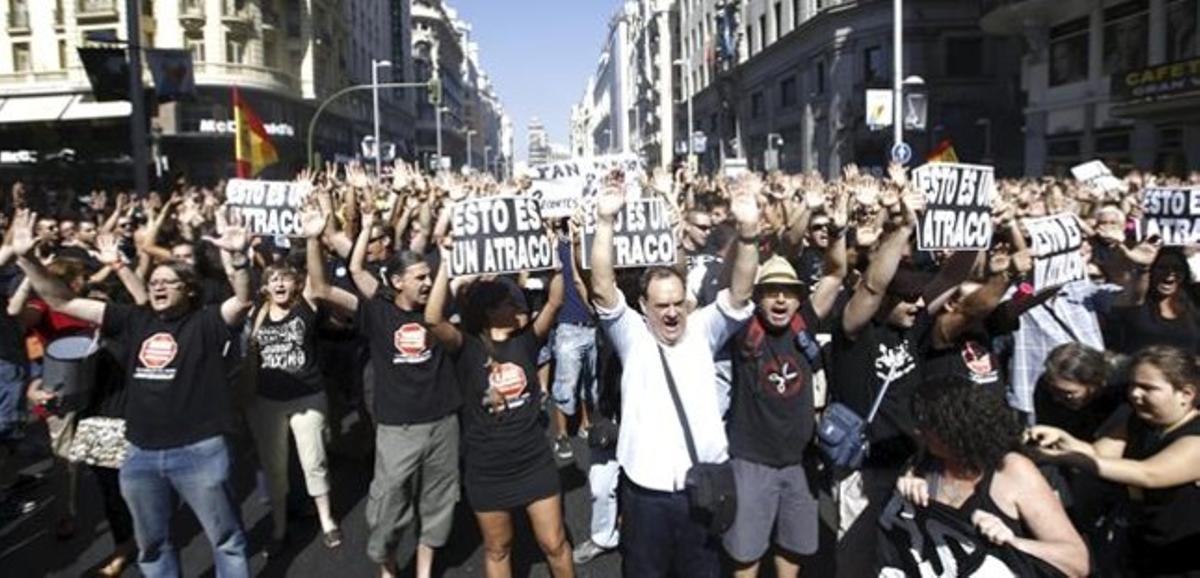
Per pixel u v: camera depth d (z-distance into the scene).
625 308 4.08
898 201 4.61
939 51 37.69
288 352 5.48
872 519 4.29
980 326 4.52
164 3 44.00
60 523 5.72
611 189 4.09
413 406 4.73
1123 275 6.59
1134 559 3.44
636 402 3.97
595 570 5.19
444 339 4.31
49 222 7.74
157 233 6.94
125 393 4.84
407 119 89.31
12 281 6.63
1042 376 4.26
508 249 4.44
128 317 4.38
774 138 46.16
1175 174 21.55
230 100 45.78
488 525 4.32
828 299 4.49
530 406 4.29
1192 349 5.14
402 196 8.29
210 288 6.52
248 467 7.17
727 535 4.13
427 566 4.93
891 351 4.30
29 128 43.84
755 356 4.13
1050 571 2.76
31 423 8.09
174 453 4.25
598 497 5.32
